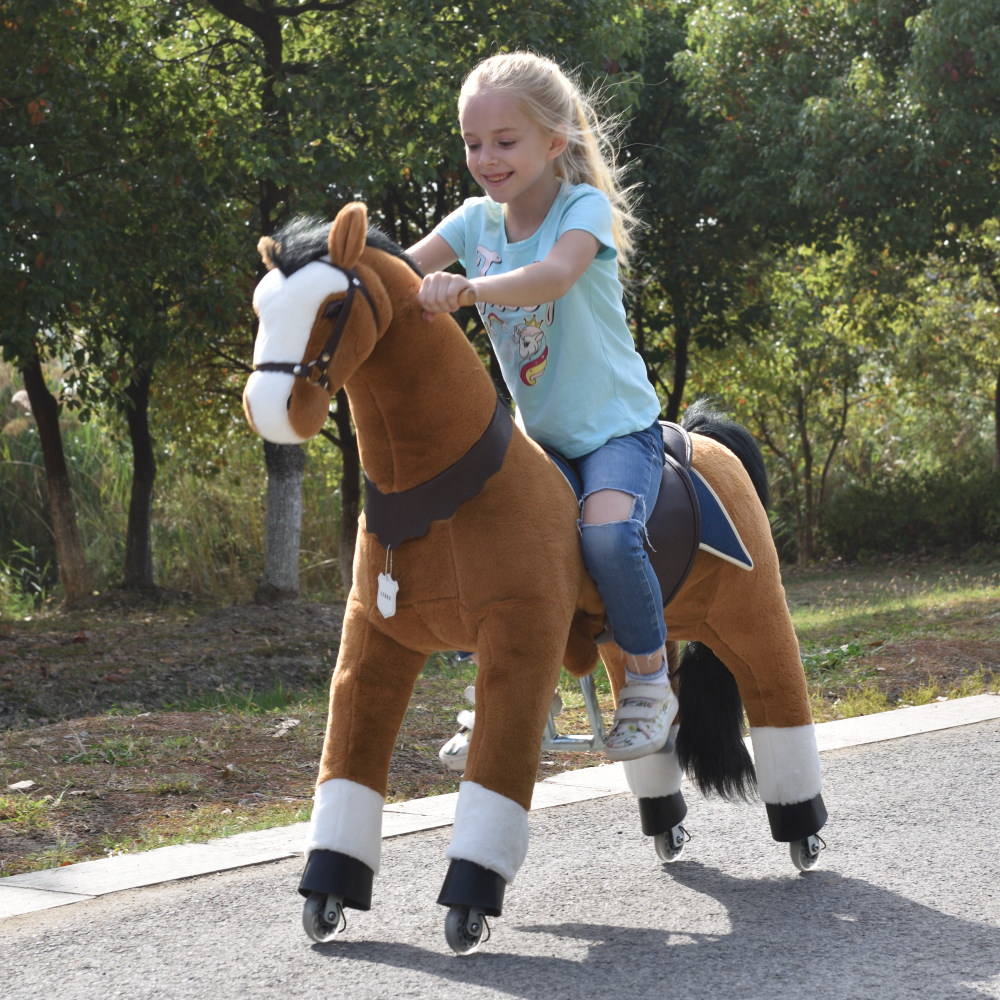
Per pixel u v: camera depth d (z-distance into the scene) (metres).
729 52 15.39
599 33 12.36
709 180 14.97
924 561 20.12
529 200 3.51
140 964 3.36
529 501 3.23
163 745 6.02
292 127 11.87
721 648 4.04
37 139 10.82
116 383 13.55
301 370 2.83
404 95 11.44
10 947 3.51
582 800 5.23
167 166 11.47
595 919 3.73
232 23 13.73
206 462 18.19
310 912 3.37
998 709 6.97
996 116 13.83
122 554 17.62
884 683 8.02
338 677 3.41
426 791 5.56
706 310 15.89
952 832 4.60
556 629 3.19
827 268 18.78
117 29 11.96
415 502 3.20
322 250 2.97
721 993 3.07
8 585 16.34
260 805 5.21
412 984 3.16
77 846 4.59
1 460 17.80
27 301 10.20
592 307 3.52
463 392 3.17
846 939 3.48
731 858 4.39
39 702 9.27
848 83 14.40
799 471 23.28
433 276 2.99
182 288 11.81
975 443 22.56
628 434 3.56
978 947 3.39
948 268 19.75
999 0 13.23
